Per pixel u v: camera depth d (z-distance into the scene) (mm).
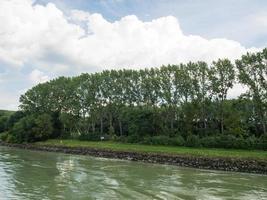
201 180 42875
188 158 61406
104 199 31516
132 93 101312
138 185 38500
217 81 79750
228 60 79188
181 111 87688
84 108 113500
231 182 41625
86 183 39688
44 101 128250
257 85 70000
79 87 112438
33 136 118750
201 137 80938
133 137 90750
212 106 82250
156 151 71938
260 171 51500
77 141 105000
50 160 68062
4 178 42844
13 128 126188
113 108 106250
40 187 37156
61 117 116125
